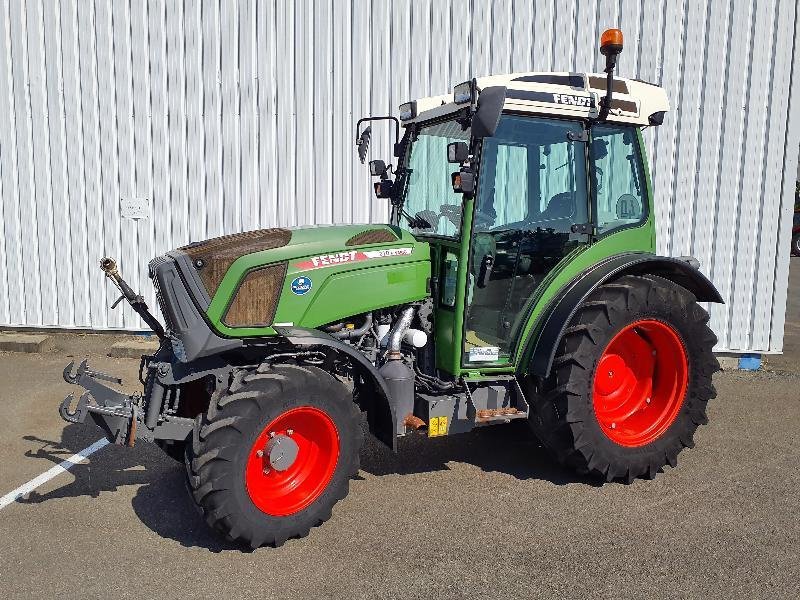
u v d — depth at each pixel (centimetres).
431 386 398
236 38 722
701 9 682
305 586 303
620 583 304
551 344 389
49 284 777
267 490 341
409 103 450
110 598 295
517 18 698
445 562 322
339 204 739
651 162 707
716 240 712
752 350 723
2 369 672
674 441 426
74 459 456
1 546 340
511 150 399
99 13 730
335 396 351
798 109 689
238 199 747
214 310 350
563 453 412
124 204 757
